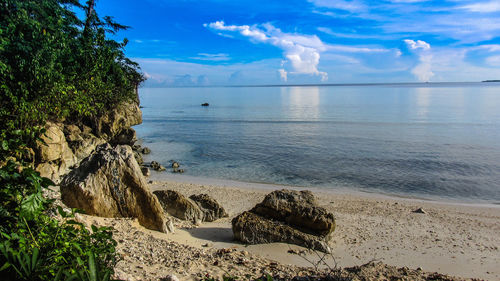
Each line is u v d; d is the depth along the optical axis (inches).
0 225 136.0
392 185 820.0
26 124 534.3
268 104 4013.3
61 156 645.9
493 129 1726.1
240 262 290.8
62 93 652.1
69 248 138.5
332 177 890.7
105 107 1060.5
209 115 2618.1
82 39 925.8
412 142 1379.2
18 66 537.3
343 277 245.6
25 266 121.0
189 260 272.7
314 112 2849.4
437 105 3449.8
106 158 363.6
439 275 281.4
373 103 3966.5
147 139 1493.6
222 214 530.6
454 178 876.0
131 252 265.4
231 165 1019.3
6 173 139.3
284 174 917.2
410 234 478.9
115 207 357.4
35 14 709.3
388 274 269.6
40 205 138.3
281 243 398.6
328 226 415.8
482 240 465.1
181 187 743.1
